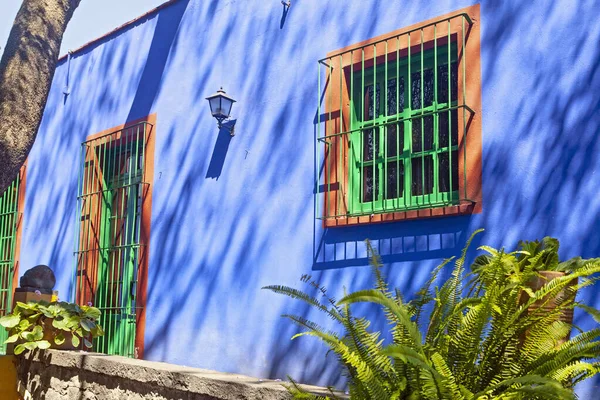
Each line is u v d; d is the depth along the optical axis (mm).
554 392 2512
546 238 3742
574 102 4359
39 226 8609
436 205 4855
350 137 5516
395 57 5387
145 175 7238
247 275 6023
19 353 6207
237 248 6160
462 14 4898
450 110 4863
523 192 4492
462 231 4719
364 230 5262
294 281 5648
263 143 6145
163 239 6871
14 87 5723
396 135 5355
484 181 4680
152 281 6887
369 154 5547
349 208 5438
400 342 3160
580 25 4410
